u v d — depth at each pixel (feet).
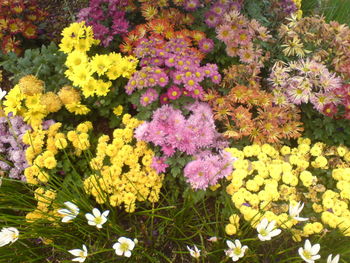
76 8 3.66
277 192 2.15
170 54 2.62
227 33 2.73
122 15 2.86
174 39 2.74
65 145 2.39
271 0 2.97
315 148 2.39
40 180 2.32
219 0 2.90
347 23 3.87
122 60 2.65
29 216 2.20
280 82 2.59
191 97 2.58
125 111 2.77
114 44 3.01
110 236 2.20
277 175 2.22
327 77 2.46
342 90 2.39
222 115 2.53
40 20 3.30
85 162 2.46
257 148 2.41
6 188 2.31
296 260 2.01
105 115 2.75
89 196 2.33
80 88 2.76
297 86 2.48
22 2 3.10
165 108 2.50
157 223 2.32
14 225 2.18
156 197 2.34
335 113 2.41
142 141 2.45
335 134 2.56
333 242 2.06
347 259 2.01
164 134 2.38
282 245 2.14
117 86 2.69
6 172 2.51
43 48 3.01
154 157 2.39
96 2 2.87
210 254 2.04
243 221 2.18
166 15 2.92
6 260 2.03
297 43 2.73
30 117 2.53
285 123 2.56
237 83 2.65
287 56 2.87
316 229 1.98
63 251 1.99
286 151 2.46
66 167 2.40
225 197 2.29
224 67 3.00
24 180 2.43
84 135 2.43
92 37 2.82
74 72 2.62
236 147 2.55
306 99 2.44
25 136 2.41
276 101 2.55
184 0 2.85
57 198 2.26
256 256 2.02
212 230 2.22
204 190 2.27
